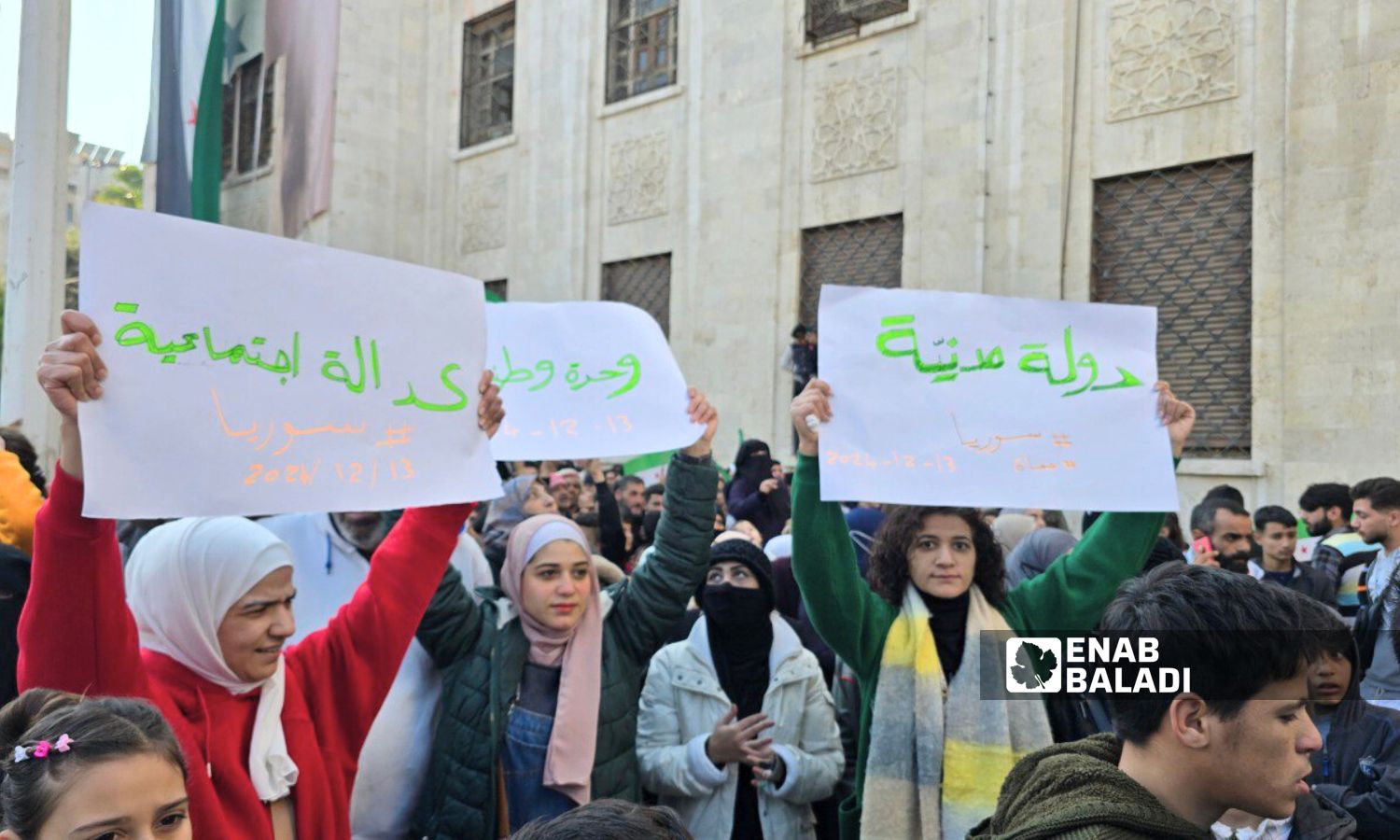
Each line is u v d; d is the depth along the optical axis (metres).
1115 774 1.27
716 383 11.33
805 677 2.77
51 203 4.51
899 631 2.42
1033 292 8.79
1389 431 6.96
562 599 2.50
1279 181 7.55
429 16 15.34
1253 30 7.71
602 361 2.98
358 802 2.53
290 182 13.31
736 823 2.68
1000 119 9.05
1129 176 8.44
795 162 10.73
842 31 10.39
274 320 1.80
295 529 2.89
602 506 6.15
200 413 1.67
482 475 2.05
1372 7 7.15
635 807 1.07
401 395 1.96
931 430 2.51
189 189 7.50
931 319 2.60
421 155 15.31
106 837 1.28
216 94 7.68
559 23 13.45
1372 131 7.14
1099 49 8.55
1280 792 1.20
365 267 1.94
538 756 2.46
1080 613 2.50
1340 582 4.72
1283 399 7.46
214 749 1.71
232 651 1.73
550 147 13.48
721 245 11.36
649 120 12.32
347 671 1.99
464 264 14.70
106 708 1.36
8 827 1.27
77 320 1.54
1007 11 9.02
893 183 9.88
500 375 2.99
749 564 2.82
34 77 4.47
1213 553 4.34
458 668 2.54
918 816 2.30
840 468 2.42
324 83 12.92
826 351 2.54
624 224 12.58
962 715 2.31
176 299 1.68
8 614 2.35
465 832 2.42
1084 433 2.56
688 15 11.83
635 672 2.70
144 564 1.77
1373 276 7.09
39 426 4.45
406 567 2.07
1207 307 8.00
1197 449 8.02
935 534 2.43
